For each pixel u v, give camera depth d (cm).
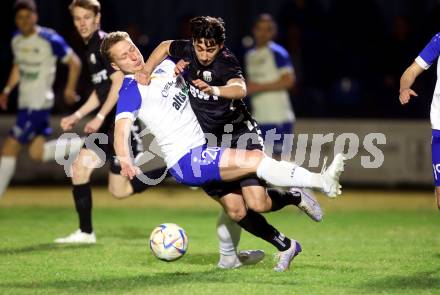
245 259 1780
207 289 1475
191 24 1617
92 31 2148
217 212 2994
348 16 4047
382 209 3119
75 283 1551
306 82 4069
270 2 4284
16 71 2831
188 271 1692
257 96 3134
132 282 1555
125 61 1658
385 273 1667
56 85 3862
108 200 3369
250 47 3828
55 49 2798
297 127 3806
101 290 1477
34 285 1533
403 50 3934
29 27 2778
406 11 4284
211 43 1595
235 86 1619
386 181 3838
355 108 4009
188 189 3812
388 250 2023
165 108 1661
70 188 3716
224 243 1736
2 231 2400
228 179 1645
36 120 2834
